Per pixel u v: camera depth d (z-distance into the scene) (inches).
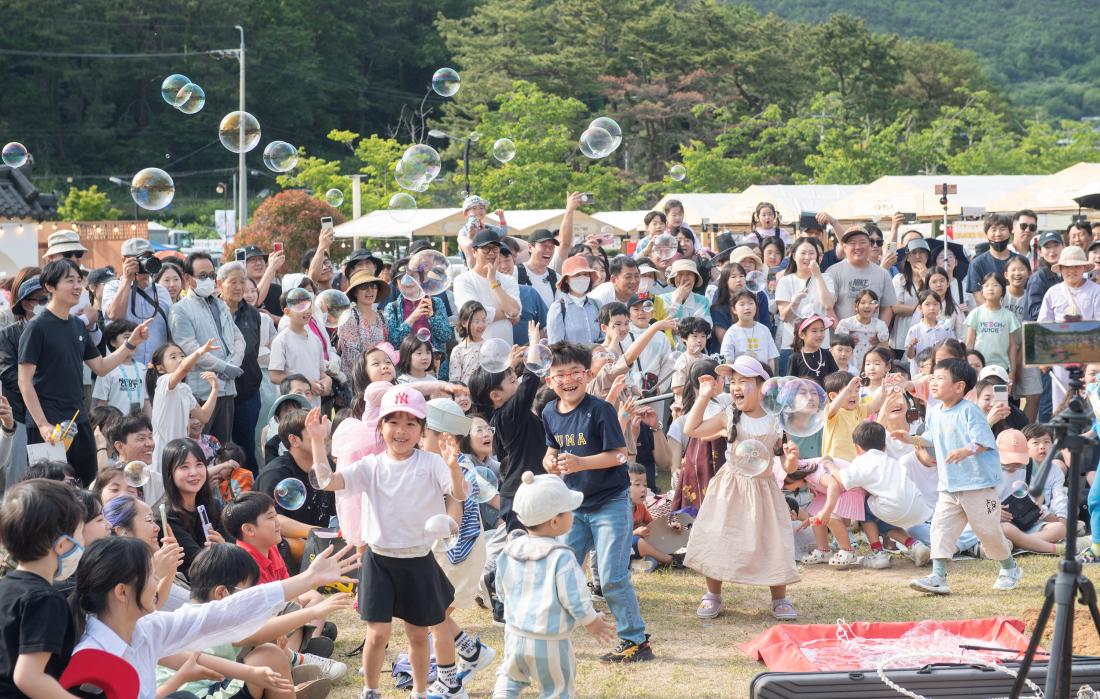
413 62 3122.5
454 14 3221.0
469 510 211.0
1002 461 287.4
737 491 225.3
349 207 1494.8
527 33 2513.5
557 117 1673.2
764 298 366.0
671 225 402.9
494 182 1568.7
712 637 218.4
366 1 3120.1
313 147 2886.3
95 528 164.7
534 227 855.7
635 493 267.1
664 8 2527.1
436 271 313.6
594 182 1658.5
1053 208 635.5
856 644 203.3
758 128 2282.2
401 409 174.2
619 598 204.4
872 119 2556.6
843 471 270.2
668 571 267.9
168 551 156.7
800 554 280.1
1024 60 6427.2
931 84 2886.3
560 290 323.9
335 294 297.7
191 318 301.9
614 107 2383.1
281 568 207.2
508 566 170.7
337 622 235.8
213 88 2714.1
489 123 1708.9
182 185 2699.3
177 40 2763.3
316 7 3002.0
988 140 2257.6
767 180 1961.1
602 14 2490.2
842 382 300.5
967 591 246.5
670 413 327.0
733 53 2444.6
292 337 307.4
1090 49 6619.1
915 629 209.9
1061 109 5669.3
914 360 365.1
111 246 1334.9
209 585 170.4
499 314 315.3
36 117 2650.1
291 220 1013.2
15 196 873.5
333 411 317.7
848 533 274.8
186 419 272.4
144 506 181.9
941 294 371.2
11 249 874.8
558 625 164.9
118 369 291.1
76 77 2699.3
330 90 2925.7
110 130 2689.5
